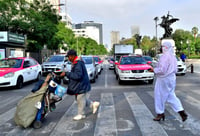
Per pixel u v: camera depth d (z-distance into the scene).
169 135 4.14
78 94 5.14
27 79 12.02
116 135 4.21
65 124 4.98
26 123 4.64
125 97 8.09
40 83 5.07
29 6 29.31
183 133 4.23
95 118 5.38
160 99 4.89
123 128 4.60
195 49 67.31
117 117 5.42
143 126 4.69
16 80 10.66
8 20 23.38
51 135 4.31
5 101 7.97
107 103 7.07
